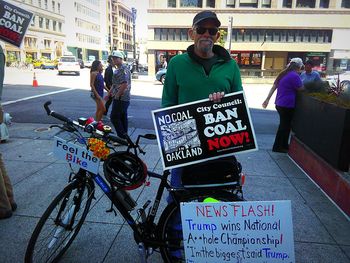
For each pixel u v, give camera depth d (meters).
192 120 2.44
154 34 32.47
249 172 4.99
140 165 2.45
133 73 27.23
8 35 4.04
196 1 31.94
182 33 32.31
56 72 32.16
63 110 10.27
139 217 2.61
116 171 2.45
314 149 4.71
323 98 4.62
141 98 14.02
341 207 3.74
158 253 2.90
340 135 3.84
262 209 2.22
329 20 31.59
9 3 4.00
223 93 2.41
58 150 2.53
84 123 2.53
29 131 7.11
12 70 34.12
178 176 2.72
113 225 3.33
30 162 5.09
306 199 4.05
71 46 66.69
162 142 2.46
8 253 2.82
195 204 2.25
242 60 33.03
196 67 2.57
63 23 62.47
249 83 27.05
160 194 2.53
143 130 7.78
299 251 2.96
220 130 2.43
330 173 4.06
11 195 3.51
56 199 2.49
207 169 2.43
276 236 2.24
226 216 2.24
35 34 52.06
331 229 3.34
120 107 6.06
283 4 31.73
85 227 3.28
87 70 40.69
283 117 5.93
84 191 2.74
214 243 2.27
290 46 32.25
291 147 5.76
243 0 31.69
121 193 2.50
